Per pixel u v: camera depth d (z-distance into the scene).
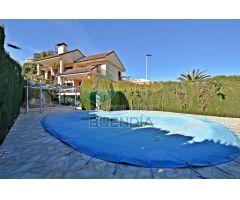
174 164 4.25
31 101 20.53
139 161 4.46
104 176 3.61
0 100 5.30
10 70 7.52
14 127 8.52
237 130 8.78
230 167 4.11
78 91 24.20
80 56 32.38
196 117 14.20
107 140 7.32
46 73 33.41
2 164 4.07
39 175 3.58
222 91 14.87
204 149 5.85
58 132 8.09
